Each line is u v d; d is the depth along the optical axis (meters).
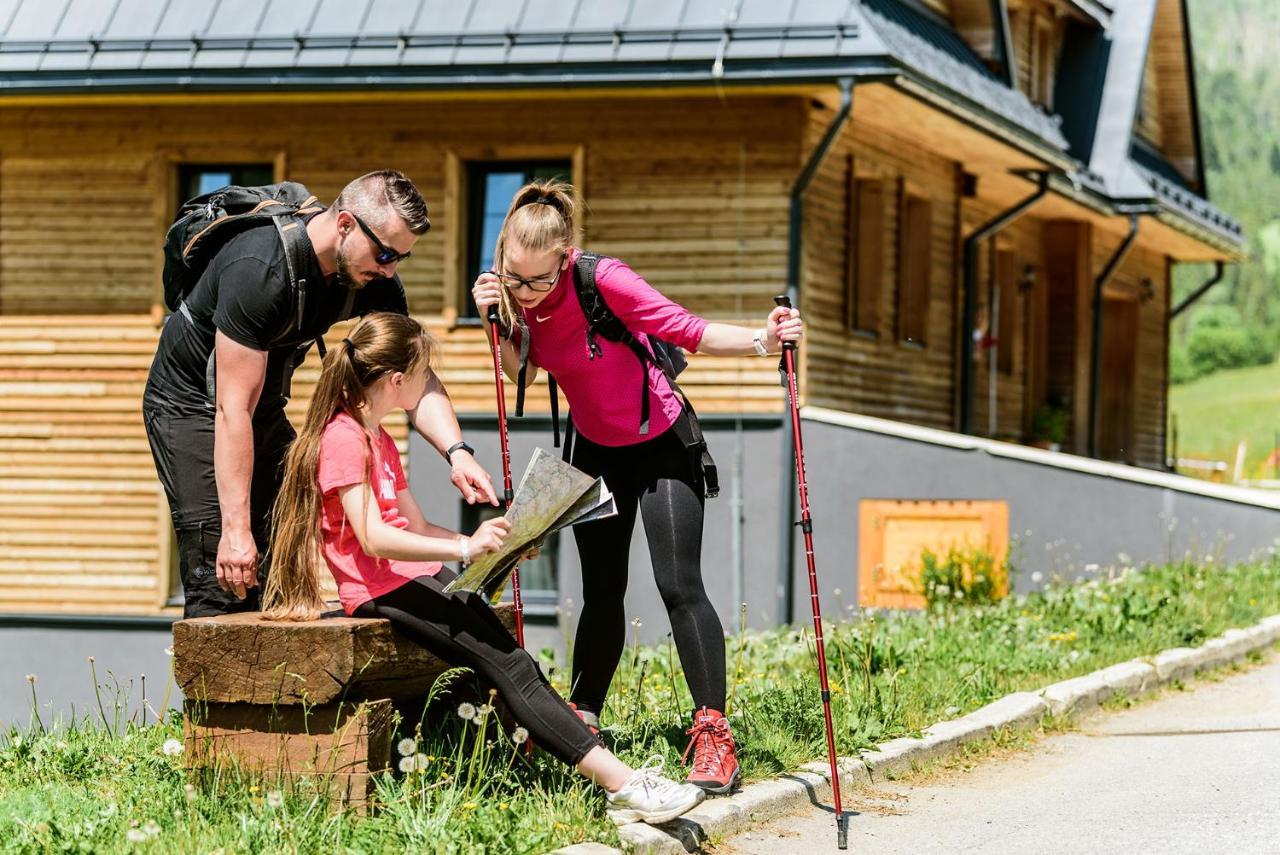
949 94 15.08
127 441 16.17
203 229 5.43
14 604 16.34
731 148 15.04
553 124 15.35
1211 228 25.06
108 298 16.23
